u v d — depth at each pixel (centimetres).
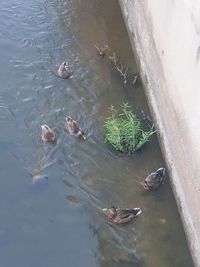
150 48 1275
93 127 1243
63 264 973
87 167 1150
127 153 1180
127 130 1187
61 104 1302
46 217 1048
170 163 1114
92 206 1073
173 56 1064
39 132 1225
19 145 1191
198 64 903
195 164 945
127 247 1003
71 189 1104
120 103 1312
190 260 981
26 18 1580
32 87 1345
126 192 1102
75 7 1644
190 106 962
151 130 1223
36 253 988
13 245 998
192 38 933
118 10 1641
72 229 1030
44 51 1468
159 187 1105
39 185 1107
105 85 1362
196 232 955
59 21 1583
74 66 1420
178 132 1050
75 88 1349
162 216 1055
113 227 1035
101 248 1001
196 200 948
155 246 1003
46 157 1166
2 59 1428
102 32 1551
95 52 1473
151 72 1270
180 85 1021
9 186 1102
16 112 1273
